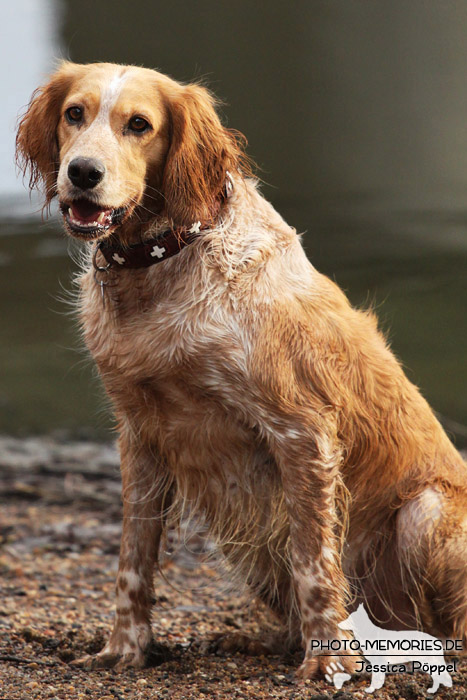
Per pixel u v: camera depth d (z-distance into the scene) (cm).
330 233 2970
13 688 670
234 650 791
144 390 720
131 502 766
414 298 2231
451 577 759
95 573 1056
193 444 737
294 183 3884
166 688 680
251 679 704
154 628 866
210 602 965
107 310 725
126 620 748
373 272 2469
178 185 704
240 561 804
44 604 934
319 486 716
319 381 725
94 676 707
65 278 2509
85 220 666
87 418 1712
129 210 689
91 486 1388
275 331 709
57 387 1853
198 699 656
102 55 6512
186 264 708
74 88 714
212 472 748
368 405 762
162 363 702
